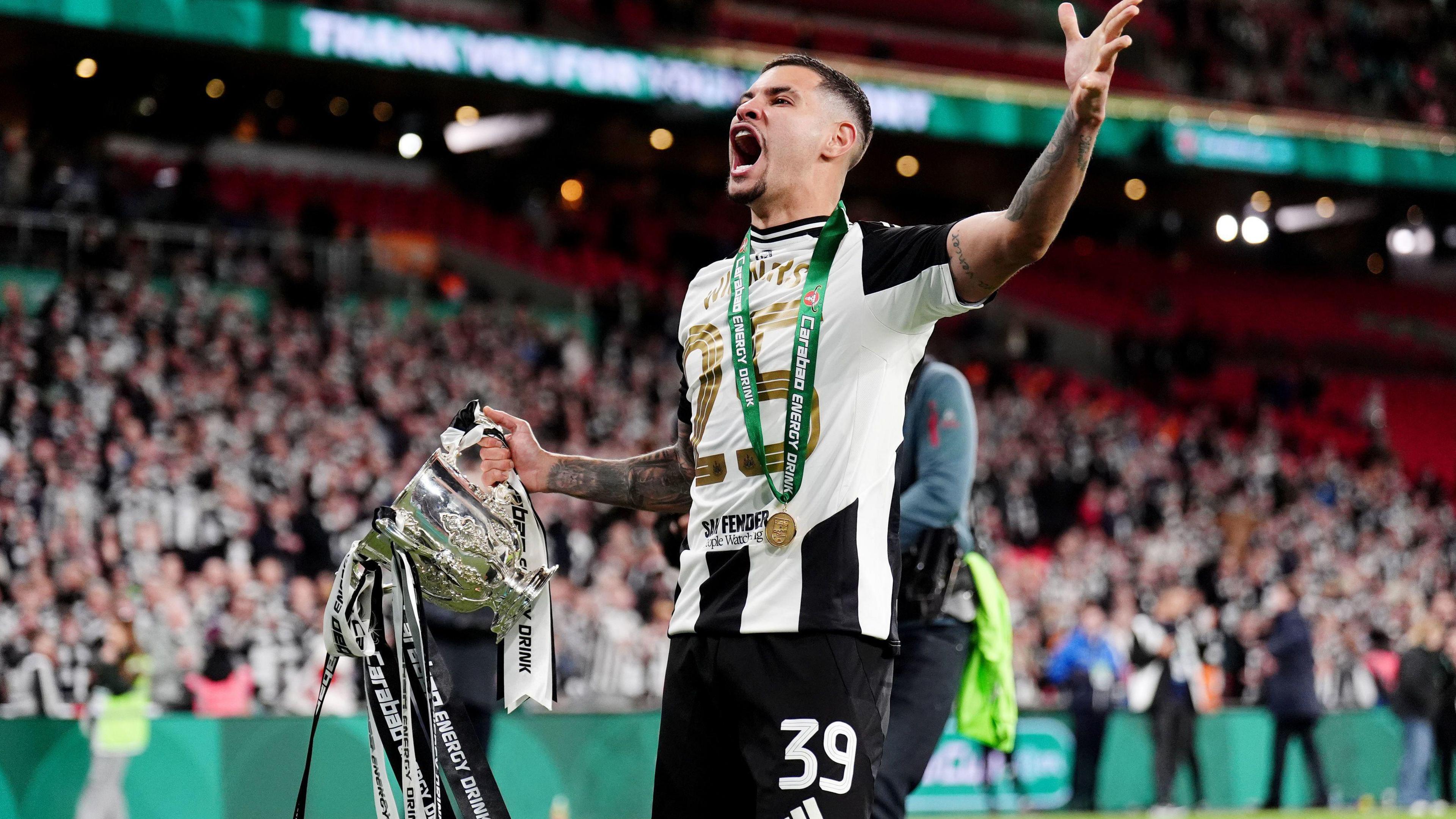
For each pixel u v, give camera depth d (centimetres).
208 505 1245
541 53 1934
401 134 2459
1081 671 1108
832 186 281
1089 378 2598
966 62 2538
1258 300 2959
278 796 845
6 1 1623
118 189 1948
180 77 2062
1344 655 1388
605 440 1739
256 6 1753
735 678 261
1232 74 2538
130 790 801
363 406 1605
